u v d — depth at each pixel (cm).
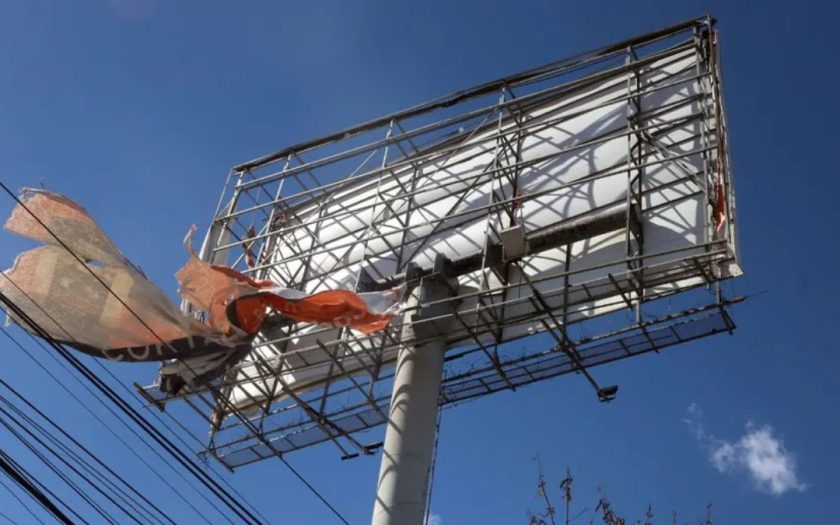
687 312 1997
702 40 2361
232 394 2575
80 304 1984
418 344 2234
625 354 2091
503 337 2191
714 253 1922
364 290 2395
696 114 2244
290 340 2403
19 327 1961
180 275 2156
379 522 2033
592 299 2047
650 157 2284
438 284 2327
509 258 2264
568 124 2491
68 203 1975
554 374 2183
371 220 2664
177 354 2077
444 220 2377
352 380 2314
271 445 2430
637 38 2473
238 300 2136
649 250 2130
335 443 2377
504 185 2495
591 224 2202
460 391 2292
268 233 2705
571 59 2542
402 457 2102
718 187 2053
